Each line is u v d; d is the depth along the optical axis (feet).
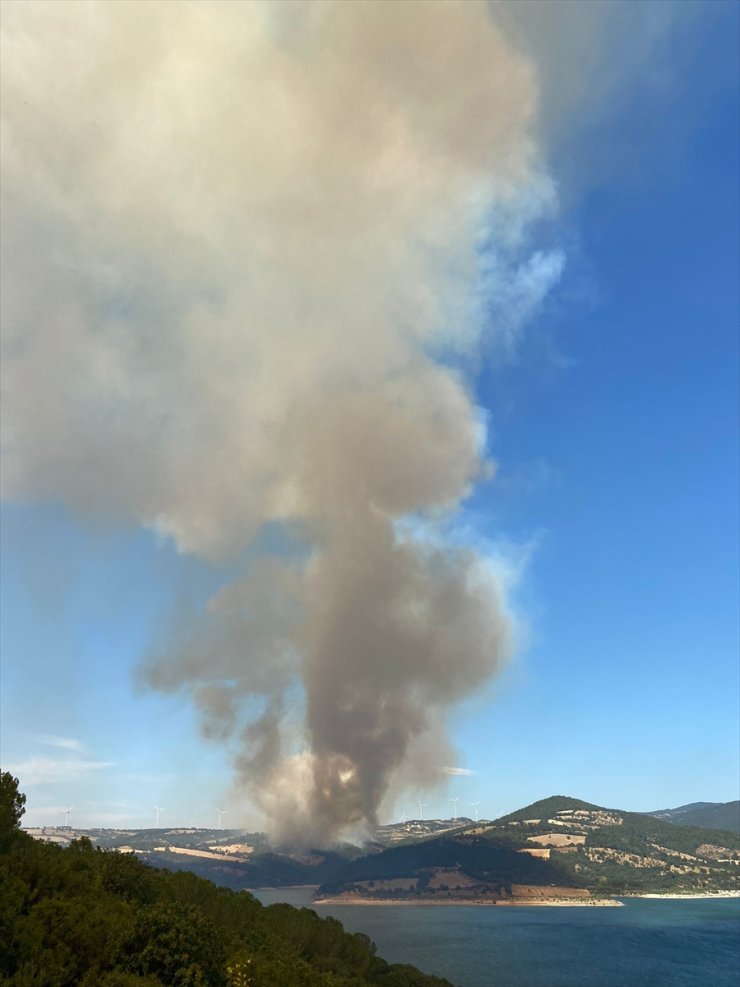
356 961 304.09
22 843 205.36
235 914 252.83
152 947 143.95
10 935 131.23
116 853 234.99
